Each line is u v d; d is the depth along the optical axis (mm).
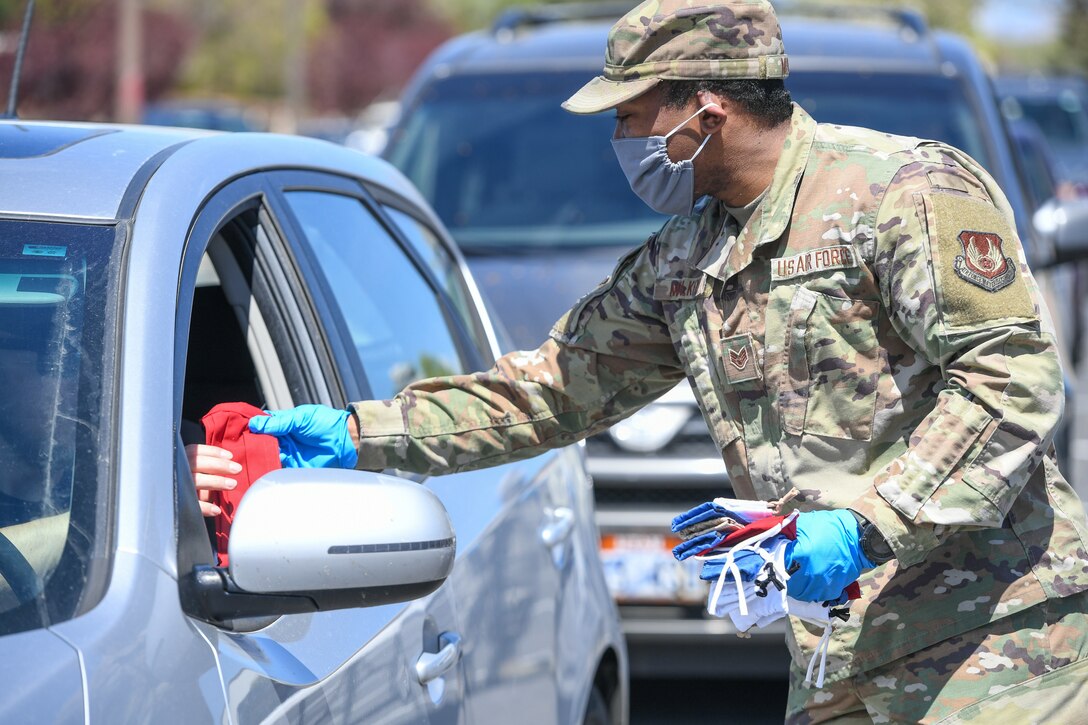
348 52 132000
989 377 6191
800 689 7148
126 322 5734
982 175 6684
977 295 6223
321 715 5703
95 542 5117
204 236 6422
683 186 6785
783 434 6691
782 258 6594
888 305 6477
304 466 7012
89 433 5414
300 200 7996
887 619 6641
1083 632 6582
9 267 5895
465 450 7516
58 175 6359
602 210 15648
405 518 5402
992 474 6141
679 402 12852
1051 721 6461
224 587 5320
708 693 14461
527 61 17656
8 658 4617
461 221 15805
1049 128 54594
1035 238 15344
